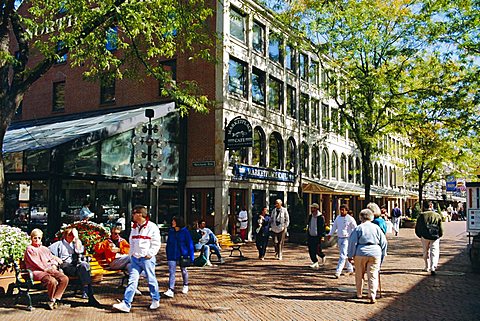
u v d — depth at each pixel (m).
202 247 13.38
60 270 8.28
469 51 18.09
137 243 8.03
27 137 19.47
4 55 10.23
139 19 11.20
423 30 18.95
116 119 19.86
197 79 22.25
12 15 11.27
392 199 49.62
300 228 20.69
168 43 14.10
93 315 7.56
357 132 20.73
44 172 15.86
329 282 10.71
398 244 21.11
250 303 8.48
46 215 16.50
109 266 10.23
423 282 10.74
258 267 13.13
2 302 8.35
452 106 18.52
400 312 7.78
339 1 19.72
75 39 11.32
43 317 7.39
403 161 54.34
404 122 20.27
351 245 8.77
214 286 10.20
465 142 23.08
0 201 10.20
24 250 8.59
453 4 17.81
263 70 25.34
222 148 21.36
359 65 21.05
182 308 8.08
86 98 26.36
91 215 16.11
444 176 38.09
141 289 9.84
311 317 7.45
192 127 22.28
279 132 26.64
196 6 14.02
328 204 33.16
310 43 21.02
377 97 20.62
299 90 29.48
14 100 10.72
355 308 8.08
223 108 21.52
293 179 27.47
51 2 11.92
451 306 8.24
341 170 37.03
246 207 23.22
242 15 23.52
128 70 15.38
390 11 19.47
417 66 19.86
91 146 17.38
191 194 22.17
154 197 20.77
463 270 12.77
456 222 47.09
